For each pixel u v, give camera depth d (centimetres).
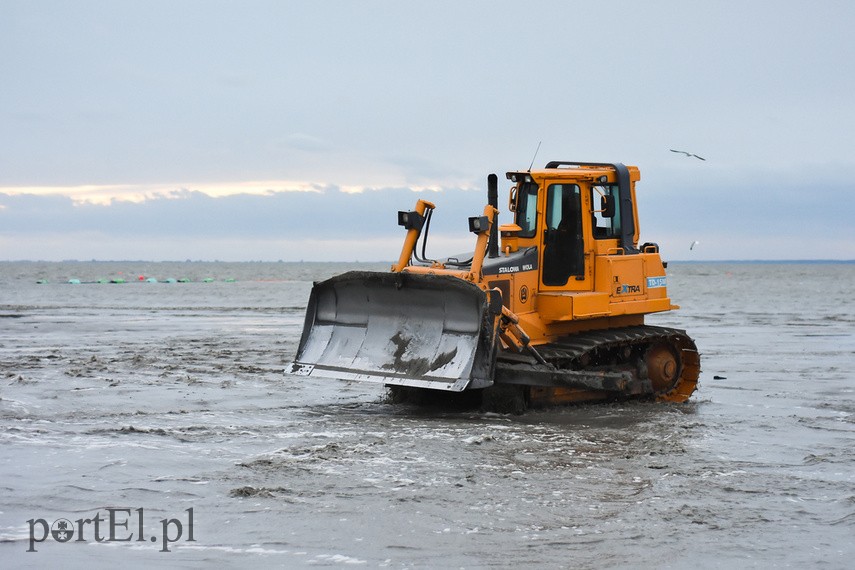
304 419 1711
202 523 1027
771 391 2173
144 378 2220
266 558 922
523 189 1908
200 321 4522
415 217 1831
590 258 1897
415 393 1945
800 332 4047
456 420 1720
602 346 1884
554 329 1880
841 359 2881
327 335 1834
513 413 1798
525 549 955
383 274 1752
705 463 1355
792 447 1487
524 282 1834
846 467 1335
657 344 2030
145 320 4572
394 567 902
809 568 912
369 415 1778
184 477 1222
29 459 1309
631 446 1478
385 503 1110
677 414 1820
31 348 3002
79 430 1537
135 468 1265
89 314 5034
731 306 6825
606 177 1905
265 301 7131
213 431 1556
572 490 1186
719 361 2820
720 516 1077
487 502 1123
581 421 1725
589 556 938
